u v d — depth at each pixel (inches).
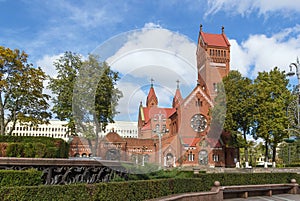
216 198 438.9
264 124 1185.4
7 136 467.2
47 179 246.8
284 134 1170.0
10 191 186.9
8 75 939.3
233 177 524.4
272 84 1248.8
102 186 250.7
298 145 1728.6
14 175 217.5
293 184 594.9
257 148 2014.0
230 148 1624.0
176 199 340.2
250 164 1791.3
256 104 1234.6
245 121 1274.6
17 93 916.0
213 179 486.0
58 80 984.3
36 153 299.6
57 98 987.3
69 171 263.9
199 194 402.6
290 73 709.3
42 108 973.2
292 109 726.5
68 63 1001.5
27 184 222.5
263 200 496.1
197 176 463.8
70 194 220.1
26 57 967.6
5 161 228.4
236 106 1256.2
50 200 206.2
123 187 276.7
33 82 940.6
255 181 557.0
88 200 234.1
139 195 299.1
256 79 1312.7
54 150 317.7
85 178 278.4
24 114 959.0
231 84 1302.9
